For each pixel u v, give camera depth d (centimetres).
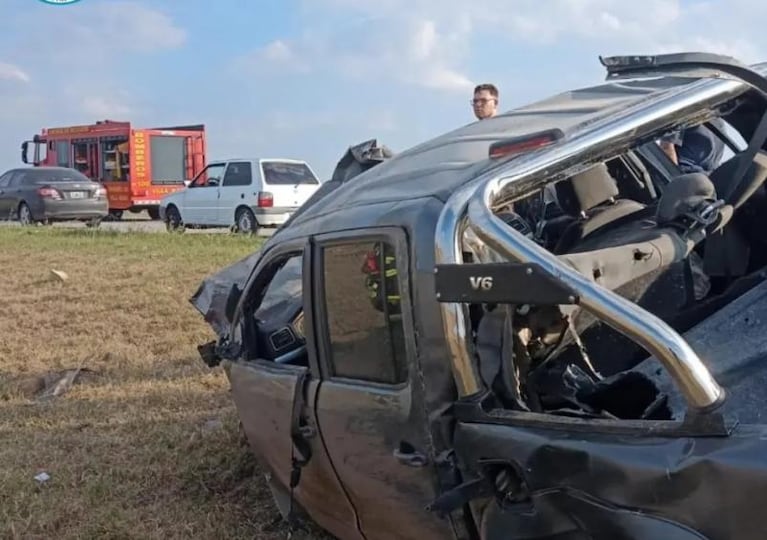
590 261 306
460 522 300
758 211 367
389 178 359
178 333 934
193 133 2706
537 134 304
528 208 389
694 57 366
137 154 2625
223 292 548
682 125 340
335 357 356
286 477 427
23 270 1330
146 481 547
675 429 241
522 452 270
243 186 1986
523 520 271
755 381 303
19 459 591
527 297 247
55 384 767
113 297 1103
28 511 510
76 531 487
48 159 2919
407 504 324
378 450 329
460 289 256
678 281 338
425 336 300
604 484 249
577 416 278
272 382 402
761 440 226
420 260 302
